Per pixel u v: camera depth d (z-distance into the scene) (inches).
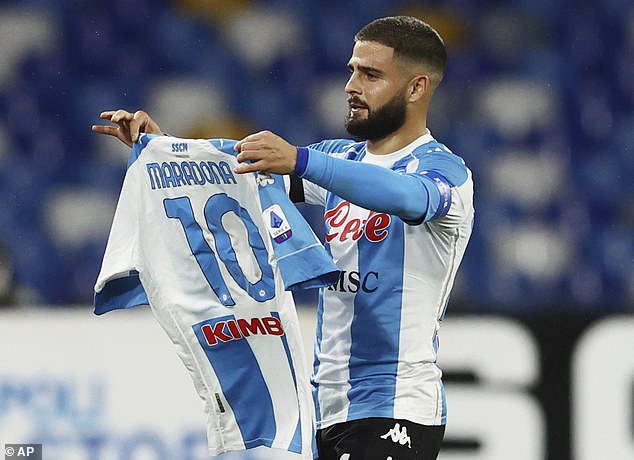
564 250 982.4
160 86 1070.4
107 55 1077.8
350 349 390.6
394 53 389.7
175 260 404.8
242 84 1073.5
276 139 346.0
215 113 1063.0
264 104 1066.7
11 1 1085.8
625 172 1036.5
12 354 622.8
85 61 1074.1
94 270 962.1
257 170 345.7
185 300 403.5
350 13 1102.4
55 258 967.0
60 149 1035.9
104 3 1093.1
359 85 392.8
